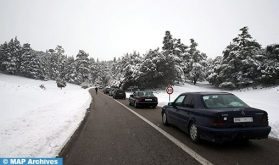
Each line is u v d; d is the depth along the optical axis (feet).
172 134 21.34
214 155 14.61
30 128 22.20
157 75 149.89
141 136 20.57
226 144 17.39
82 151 15.78
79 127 25.21
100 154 15.12
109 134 21.49
